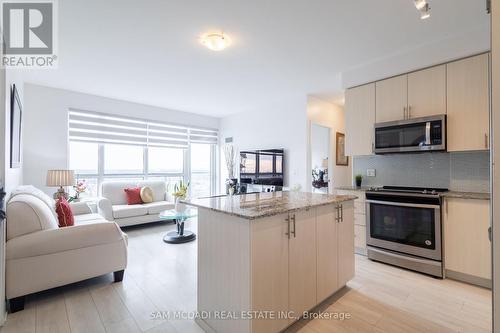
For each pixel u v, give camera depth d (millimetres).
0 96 1816
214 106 5594
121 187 4816
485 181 2738
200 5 2084
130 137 5191
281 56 3064
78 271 2248
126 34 2543
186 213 3807
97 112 4746
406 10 2162
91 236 2311
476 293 2287
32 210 2137
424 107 2885
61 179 3746
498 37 837
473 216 2436
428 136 2779
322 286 2055
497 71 837
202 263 1865
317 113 4891
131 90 4434
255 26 2404
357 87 3473
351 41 2709
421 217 2713
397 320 1902
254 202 2043
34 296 2223
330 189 5258
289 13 2195
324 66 3379
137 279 2562
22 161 3854
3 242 1818
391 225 2951
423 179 3191
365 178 3725
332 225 2191
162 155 5859
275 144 5188
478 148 2543
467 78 2605
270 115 5312
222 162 6598
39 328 1789
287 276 1733
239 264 1564
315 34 2555
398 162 3416
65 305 2084
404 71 2994
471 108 2582
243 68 3439
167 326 1836
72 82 3996
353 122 3510
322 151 6074
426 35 2609
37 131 4109
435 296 2240
